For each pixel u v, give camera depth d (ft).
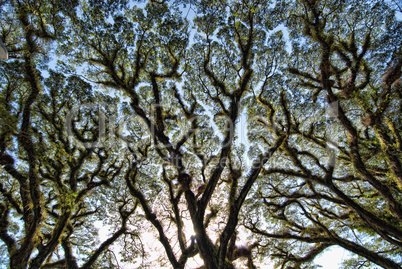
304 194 55.72
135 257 56.39
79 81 47.39
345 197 45.70
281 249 62.08
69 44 45.75
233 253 51.72
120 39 47.47
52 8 42.11
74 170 47.57
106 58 47.19
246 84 49.98
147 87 52.95
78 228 59.93
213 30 50.16
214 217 54.19
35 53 43.14
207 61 51.57
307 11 50.42
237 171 51.08
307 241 53.47
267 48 51.26
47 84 45.55
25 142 40.37
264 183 59.41
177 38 49.34
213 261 35.78
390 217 48.80
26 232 38.50
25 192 40.65
